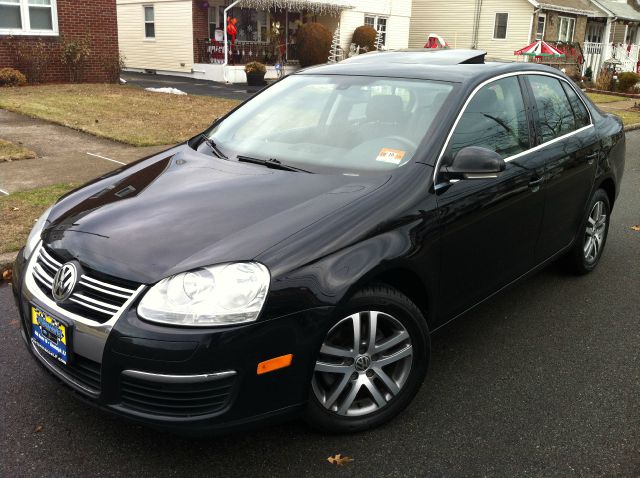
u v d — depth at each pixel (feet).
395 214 9.62
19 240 16.62
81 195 11.09
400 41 100.99
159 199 10.01
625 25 123.13
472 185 11.02
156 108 43.70
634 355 12.53
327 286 8.54
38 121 36.01
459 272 10.93
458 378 11.47
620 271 17.31
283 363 8.30
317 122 12.36
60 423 9.82
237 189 10.14
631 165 34.76
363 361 9.34
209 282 8.01
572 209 14.71
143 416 8.04
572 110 15.24
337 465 8.97
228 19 74.74
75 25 56.59
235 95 58.65
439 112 11.23
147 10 83.15
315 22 85.92
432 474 8.83
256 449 9.28
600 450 9.44
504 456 9.25
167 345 7.77
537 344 12.89
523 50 84.17
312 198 9.70
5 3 52.34
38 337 9.12
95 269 8.49
